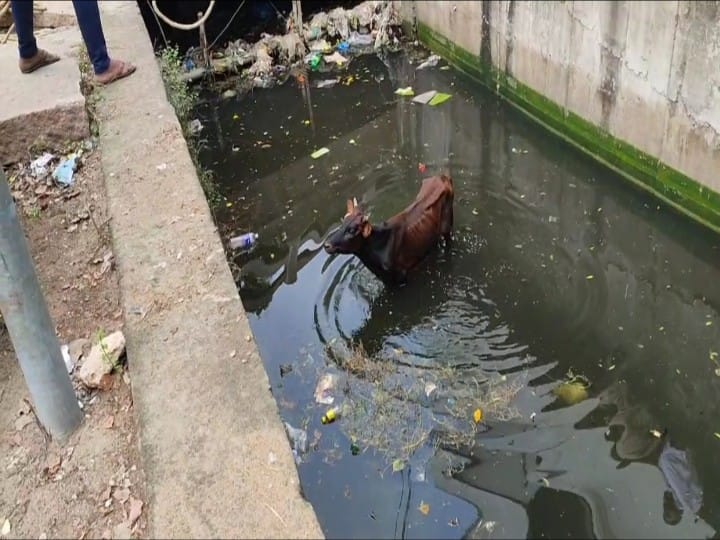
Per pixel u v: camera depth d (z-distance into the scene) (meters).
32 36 6.07
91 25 5.97
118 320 4.16
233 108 8.67
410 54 9.84
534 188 6.69
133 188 4.93
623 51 6.52
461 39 9.09
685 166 6.20
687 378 4.59
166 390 3.45
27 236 4.90
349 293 5.32
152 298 3.99
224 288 4.02
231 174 7.16
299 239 6.02
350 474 3.86
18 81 6.10
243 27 10.47
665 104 6.21
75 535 3.09
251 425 3.26
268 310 5.21
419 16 9.94
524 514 3.67
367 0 10.68
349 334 4.94
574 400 4.38
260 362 3.55
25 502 3.26
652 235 6.09
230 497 2.97
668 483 3.89
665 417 4.30
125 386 3.71
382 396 4.35
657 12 6.03
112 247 4.54
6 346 4.07
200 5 10.43
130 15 7.76
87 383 3.72
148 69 6.49
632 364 4.68
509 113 8.37
